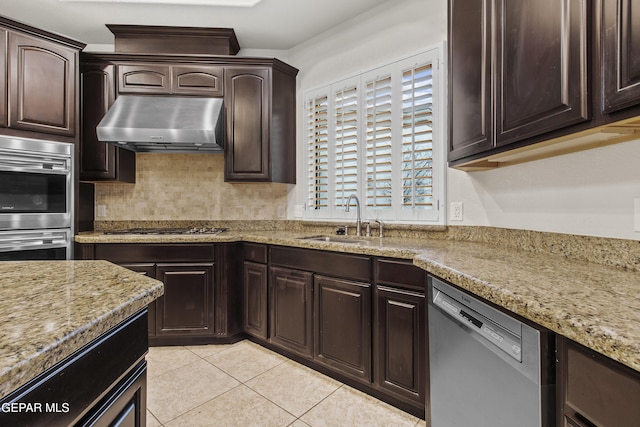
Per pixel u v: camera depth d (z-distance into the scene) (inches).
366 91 100.3
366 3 97.7
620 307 28.5
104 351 26.6
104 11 101.3
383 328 69.1
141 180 121.7
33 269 43.0
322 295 79.8
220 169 124.7
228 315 98.8
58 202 96.4
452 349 46.2
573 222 53.9
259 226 124.7
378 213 97.7
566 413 27.4
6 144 87.0
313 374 81.6
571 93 37.5
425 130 87.7
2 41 88.2
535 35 43.3
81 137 106.5
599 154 49.2
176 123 99.6
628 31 31.1
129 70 107.3
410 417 65.1
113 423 27.7
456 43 66.0
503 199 71.3
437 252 63.0
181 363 87.0
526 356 31.5
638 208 43.6
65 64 98.9
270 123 111.0
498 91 51.6
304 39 118.0
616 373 22.7
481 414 39.1
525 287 35.4
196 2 96.5
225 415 64.8
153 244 96.3
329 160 109.5
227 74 110.1
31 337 20.8
